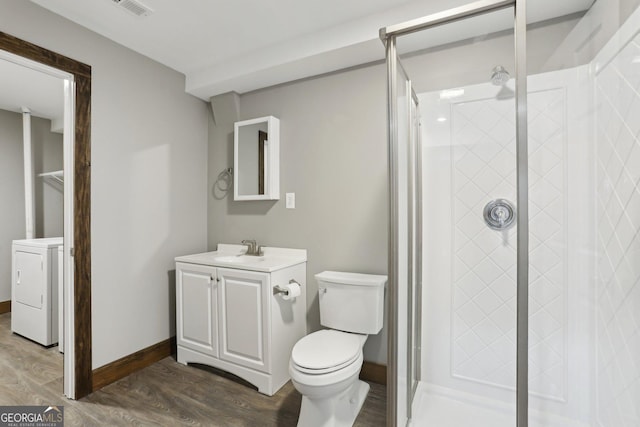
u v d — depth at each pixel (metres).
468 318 1.50
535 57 1.25
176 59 2.38
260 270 1.99
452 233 1.51
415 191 1.54
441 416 1.49
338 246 2.26
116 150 2.13
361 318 1.90
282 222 2.49
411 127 1.48
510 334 1.42
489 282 1.45
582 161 1.26
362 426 1.67
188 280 2.33
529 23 1.24
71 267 1.92
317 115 2.34
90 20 1.88
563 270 1.27
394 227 1.29
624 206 1.16
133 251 2.25
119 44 2.14
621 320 1.18
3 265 3.45
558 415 1.27
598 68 1.26
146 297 2.35
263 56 2.23
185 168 2.66
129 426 1.66
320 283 2.04
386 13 1.81
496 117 1.32
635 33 1.08
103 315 2.06
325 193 2.31
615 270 1.21
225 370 2.15
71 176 1.91
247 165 2.54
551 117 1.25
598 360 1.26
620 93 1.17
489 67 1.23
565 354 1.29
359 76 2.18
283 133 2.48
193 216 2.74
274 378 2.00
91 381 1.97
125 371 2.18
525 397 1.09
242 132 2.57
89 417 1.73
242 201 2.68
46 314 2.62
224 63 2.42
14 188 3.53
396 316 1.30
